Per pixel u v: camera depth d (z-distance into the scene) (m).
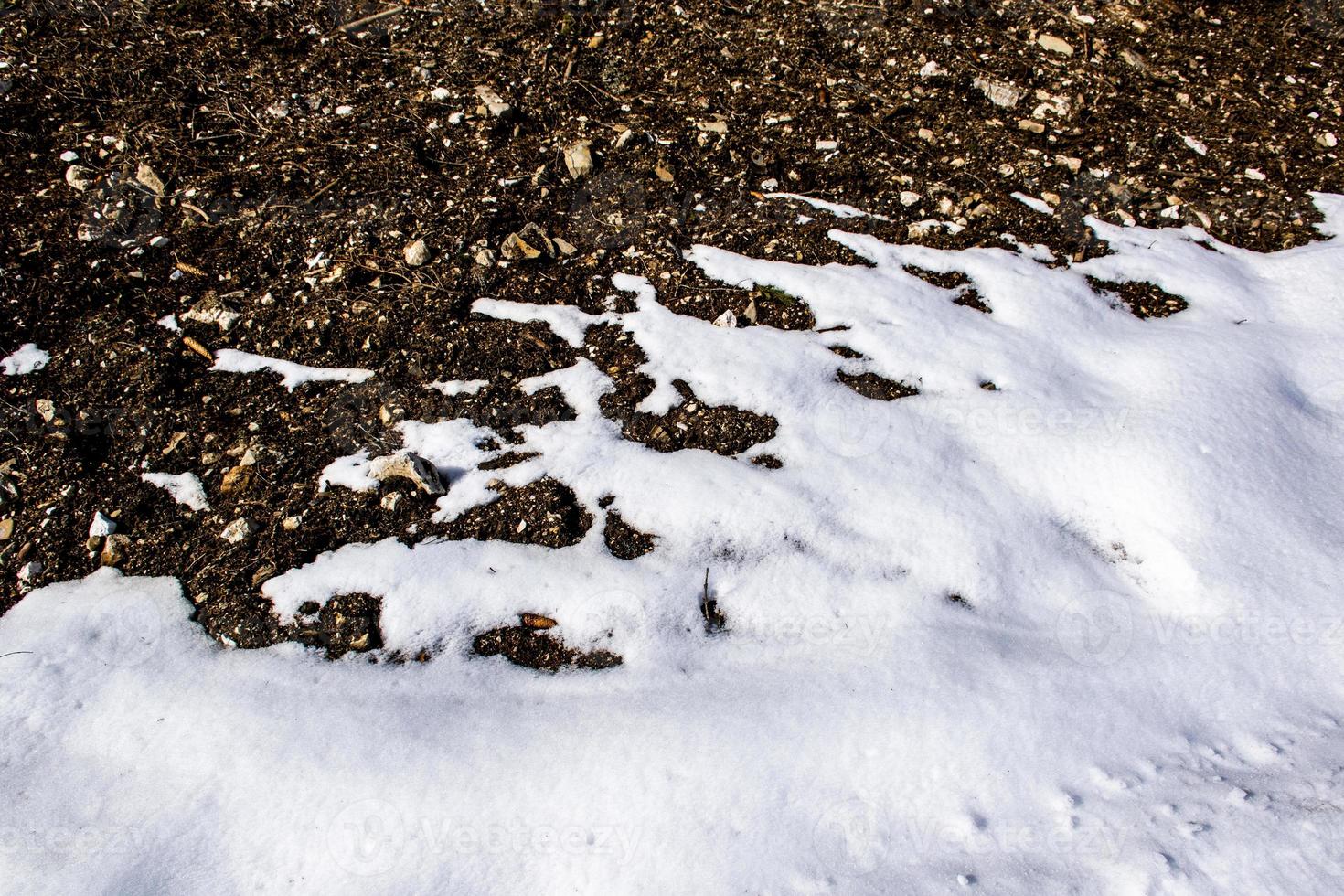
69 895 2.07
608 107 4.70
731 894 2.06
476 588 2.80
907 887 2.07
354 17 5.22
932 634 2.68
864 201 4.27
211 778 2.31
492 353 3.51
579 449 3.20
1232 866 2.03
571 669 2.65
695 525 2.96
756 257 3.97
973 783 2.30
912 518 2.97
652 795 2.26
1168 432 3.12
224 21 5.05
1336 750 2.30
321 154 4.29
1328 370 3.44
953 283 3.88
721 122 4.63
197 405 3.30
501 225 3.99
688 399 3.37
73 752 2.38
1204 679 2.55
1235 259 4.09
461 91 4.71
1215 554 2.82
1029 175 4.45
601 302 3.77
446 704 2.52
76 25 4.88
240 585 2.80
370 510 3.00
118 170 4.09
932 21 5.45
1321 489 3.01
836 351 3.55
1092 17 5.57
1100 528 2.98
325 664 2.62
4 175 3.99
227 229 3.89
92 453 3.15
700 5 5.50
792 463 3.15
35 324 3.47
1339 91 5.14
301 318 3.57
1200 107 4.96
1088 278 3.91
